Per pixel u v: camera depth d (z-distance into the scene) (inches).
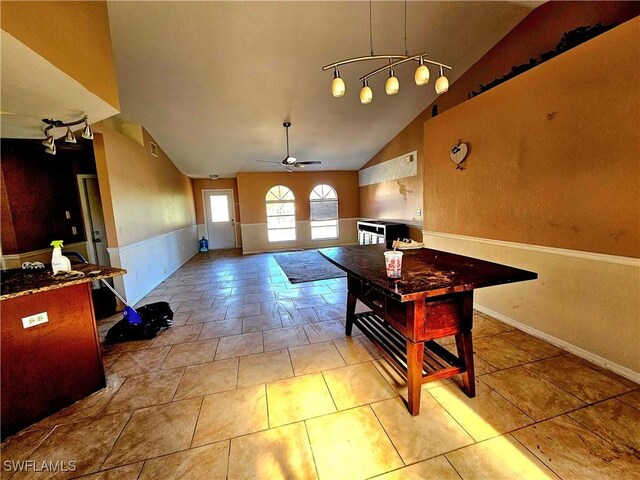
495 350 86.2
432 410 62.9
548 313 90.2
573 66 77.4
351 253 92.4
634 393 65.6
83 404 68.6
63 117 85.3
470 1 104.9
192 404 67.8
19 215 127.9
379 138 233.9
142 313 110.8
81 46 66.6
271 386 73.7
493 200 106.6
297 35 114.7
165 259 202.2
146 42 110.1
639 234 67.1
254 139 213.6
